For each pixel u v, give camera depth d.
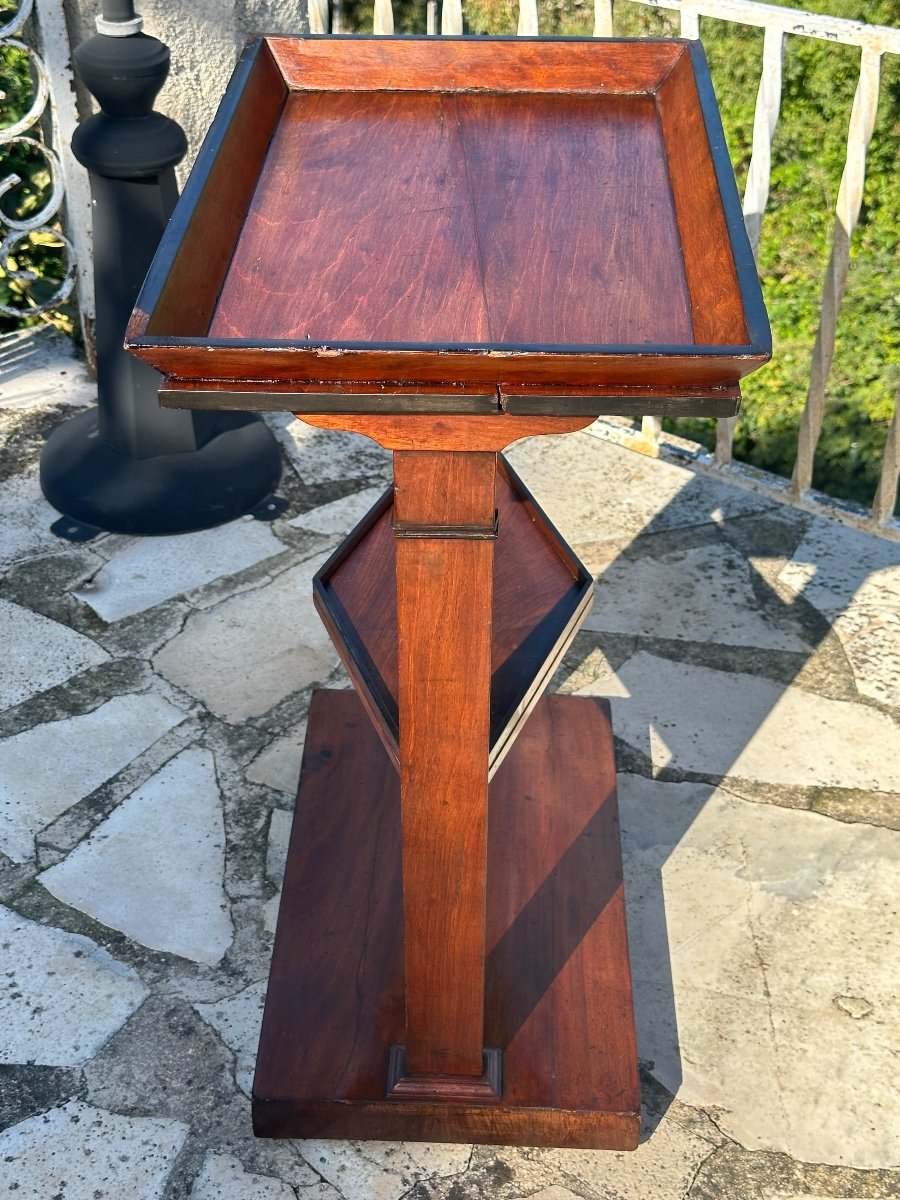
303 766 2.40
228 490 3.18
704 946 2.23
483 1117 1.88
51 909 2.26
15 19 3.11
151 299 1.15
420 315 1.29
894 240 4.48
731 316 1.19
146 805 2.46
